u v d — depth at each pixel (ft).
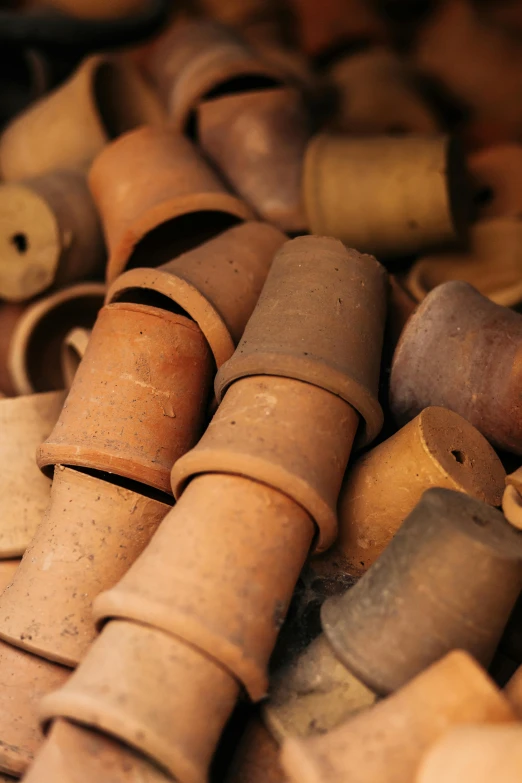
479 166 2.94
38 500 2.21
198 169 2.49
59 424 2.04
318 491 1.82
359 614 1.81
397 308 2.29
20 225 2.60
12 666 1.89
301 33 3.67
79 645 1.88
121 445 1.97
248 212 2.44
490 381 2.05
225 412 1.90
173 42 3.05
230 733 1.87
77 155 2.89
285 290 2.03
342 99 3.19
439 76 3.45
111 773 1.68
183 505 1.84
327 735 1.64
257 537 1.79
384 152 2.58
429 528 1.79
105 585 1.92
